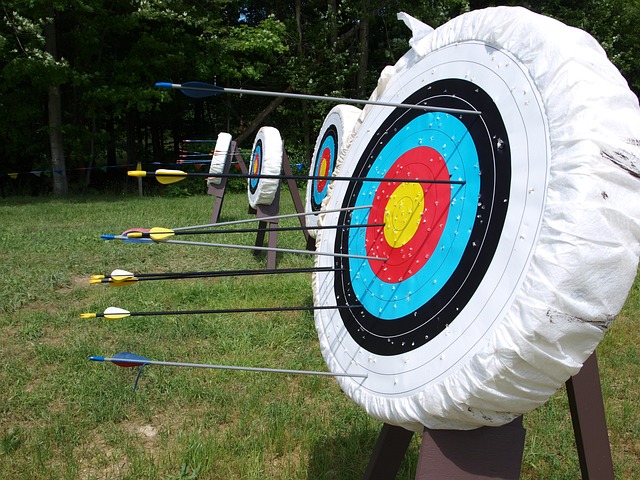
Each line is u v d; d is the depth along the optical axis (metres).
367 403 1.67
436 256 1.67
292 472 2.56
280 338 4.01
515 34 1.55
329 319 2.13
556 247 1.20
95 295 5.12
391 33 17.23
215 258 6.52
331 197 2.53
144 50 13.82
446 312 1.51
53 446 2.77
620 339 4.05
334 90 16.00
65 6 12.48
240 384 3.37
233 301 4.82
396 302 1.77
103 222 8.83
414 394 1.49
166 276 1.52
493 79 1.61
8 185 14.59
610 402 3.20
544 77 1.39
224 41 14.44
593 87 1.29
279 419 2.92
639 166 1.24
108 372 3.47
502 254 1.39
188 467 2.57
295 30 16.42
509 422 1.39
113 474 2.56
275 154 5.95
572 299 1.18
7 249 6.71
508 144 1.49
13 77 12.11
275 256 6.00
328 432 2.87
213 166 7.89
